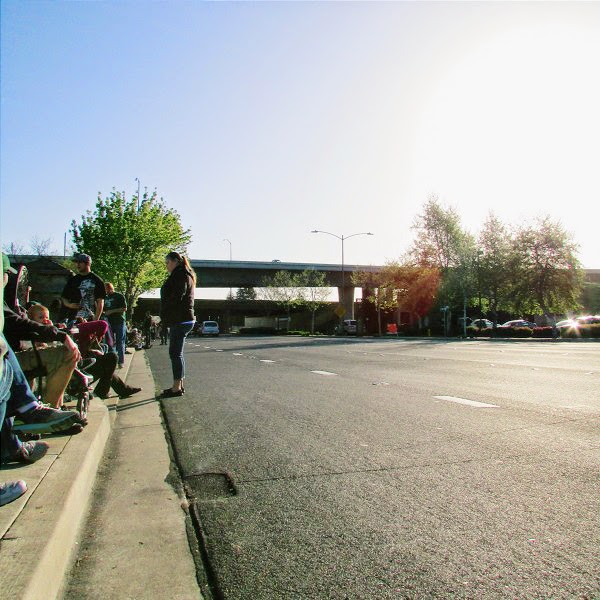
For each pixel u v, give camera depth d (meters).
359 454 4.26
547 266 49.34
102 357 6.61
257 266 80.38
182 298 7.66
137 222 37.00
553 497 3.21
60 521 2.41
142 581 2.37
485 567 2.41
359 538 2.73
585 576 2.31
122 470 4.04
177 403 7.11
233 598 2.22
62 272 36.09
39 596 1.97
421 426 5.22
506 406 6.31
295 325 99.12
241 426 5.49
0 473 3.12
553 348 22.75
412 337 48.44
